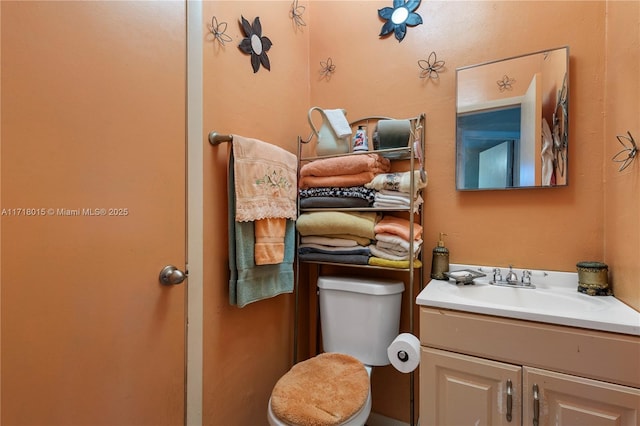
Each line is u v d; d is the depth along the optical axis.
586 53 1.12
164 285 0.90
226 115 1.12
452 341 0.94
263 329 1.32
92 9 0.73
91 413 0.73
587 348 0.78
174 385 0.93
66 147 0.68
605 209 1.08
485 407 0.89
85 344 0.72
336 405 0.94
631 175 0.89
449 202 1.34
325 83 1.63
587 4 1.12
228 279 1.13
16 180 0.61
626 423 0.73
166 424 0.90
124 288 0.79
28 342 0.63
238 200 1.05
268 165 1.16
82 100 0.71
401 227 1.22
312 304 1.64
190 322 0.97
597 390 0.76
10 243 0.60
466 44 1.32
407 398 1.40
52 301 0.66
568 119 1.13
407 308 1.40
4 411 0.60
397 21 1.46
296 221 1.35
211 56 1.06
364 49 1.54
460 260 1.31
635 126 0.87
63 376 0.68
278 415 0.93
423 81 1.40
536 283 1.17
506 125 1.23
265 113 1.33
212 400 1.06
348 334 1.31
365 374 1.11
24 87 0.61
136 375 0.83
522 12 1.22
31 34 0.62
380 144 1.29
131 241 0.81
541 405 0.82
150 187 0.86
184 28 0.96
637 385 0.73
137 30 0.83
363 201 1.27
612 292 1.01
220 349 1.10
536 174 1.17
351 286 1.30
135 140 0.82
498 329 0.88
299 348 1.55
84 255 0.71
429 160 1.38
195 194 0.99
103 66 0.75
